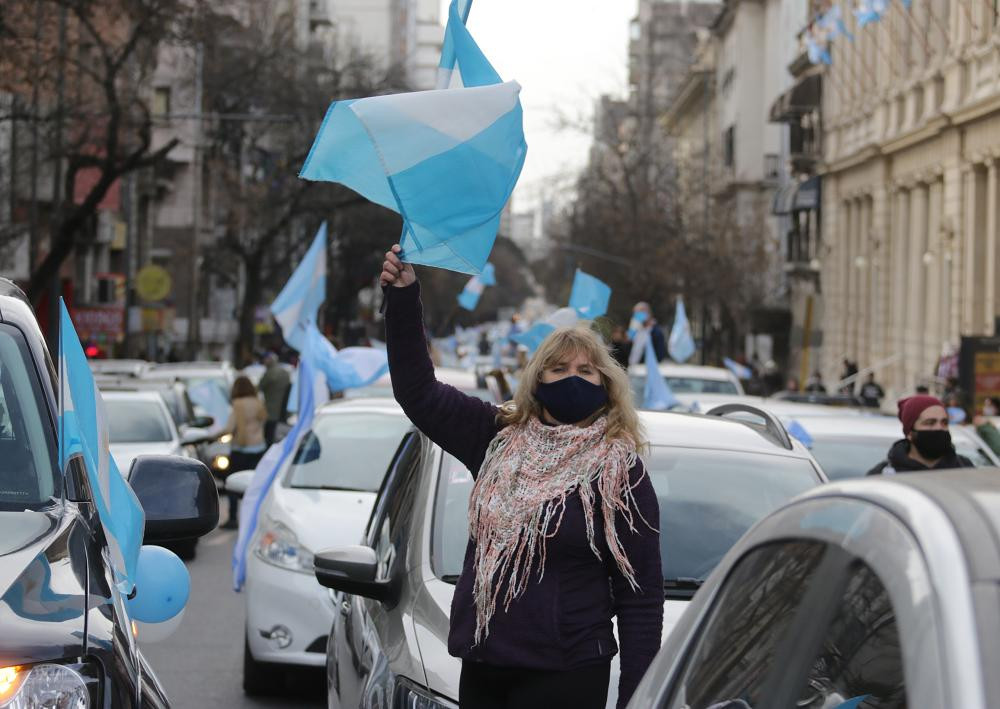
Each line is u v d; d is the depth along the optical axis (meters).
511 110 4.53
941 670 2.14
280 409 25.39
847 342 48.75
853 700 2.47
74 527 4.34
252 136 55.81
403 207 4.49
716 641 3.16
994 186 33.62
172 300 60.25
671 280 57.50
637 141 66.75
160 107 58.28
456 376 16.64
